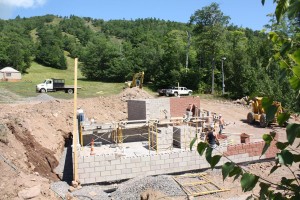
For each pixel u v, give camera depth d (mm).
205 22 52250
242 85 42906
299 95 2119
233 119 30781
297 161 2027
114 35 169375
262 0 2035
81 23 168625
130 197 13180
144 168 15094
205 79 56281
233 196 13242
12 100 36156
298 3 1779
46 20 197250
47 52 93625
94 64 69188
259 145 16859
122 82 67250
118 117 28672
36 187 11305
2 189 10609
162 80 58062
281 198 2039
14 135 15508
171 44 58625
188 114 20828
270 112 1939
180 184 14203
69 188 13469
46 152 16812
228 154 16281
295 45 2129
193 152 15734
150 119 18938
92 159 14344
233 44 51531
